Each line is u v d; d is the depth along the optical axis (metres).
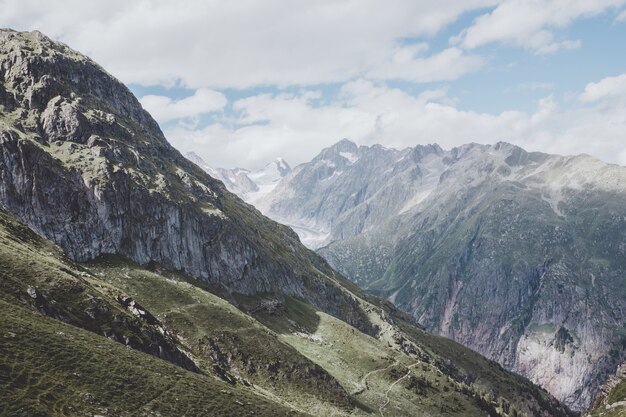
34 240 160.62
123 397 94.69
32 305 115.69
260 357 196.12
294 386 192.88
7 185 194.75
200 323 197.00
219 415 104.06
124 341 128.75
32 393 82.62
